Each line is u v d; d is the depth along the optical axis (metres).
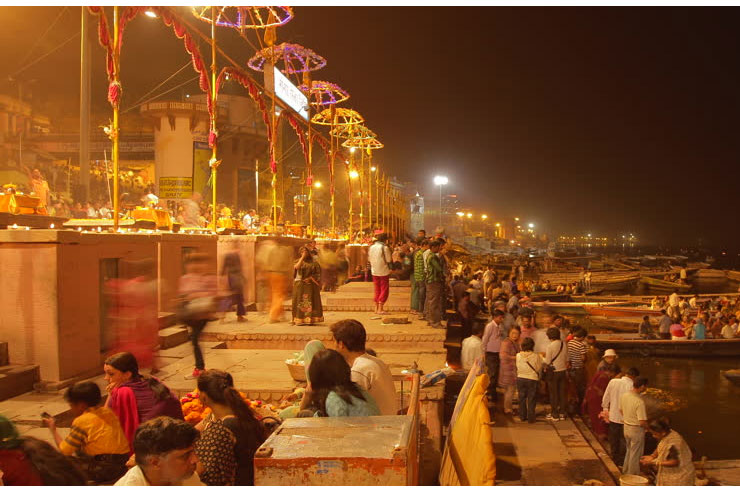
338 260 18.66
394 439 3.15
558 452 9.11
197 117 33.44
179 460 3.09
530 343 10.83
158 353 9.33
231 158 36.94
